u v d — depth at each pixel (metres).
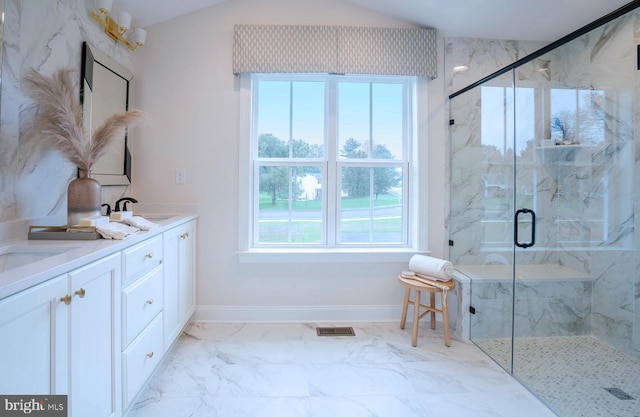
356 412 1.45
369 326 2.36
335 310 2.44
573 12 2.10
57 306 0.90
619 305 2.06
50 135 1.40
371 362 1.87
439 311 2.11
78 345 1.00
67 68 1.63
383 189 2.54
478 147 2.43
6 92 1.32
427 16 2.30
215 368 1.79
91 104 1.84
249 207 2.42
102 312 1.14
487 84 2.34
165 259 1.75
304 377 1.71
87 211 1.42
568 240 2.33
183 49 2.36
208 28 2.36
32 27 1.44
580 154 2.29
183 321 2.07
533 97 2.35
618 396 1.59
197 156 2.38
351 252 2.41
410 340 2.15
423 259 2.18
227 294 2.41
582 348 2.07
